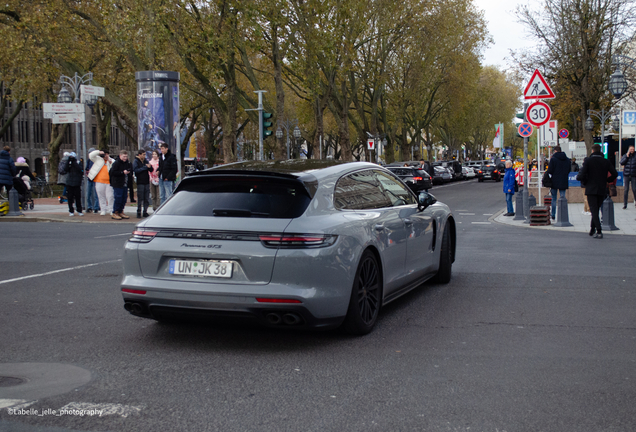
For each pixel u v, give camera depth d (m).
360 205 5.87
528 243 12.68
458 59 56.12
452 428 3.52
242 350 5.14
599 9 35.12
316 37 35.12
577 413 3.74
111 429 3.52
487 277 8.62
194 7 30.22
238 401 3.96
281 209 5.11
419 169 32.00
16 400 3.97
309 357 4.93
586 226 16.38
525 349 5.14
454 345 5.27
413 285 7.03
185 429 3.51
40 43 29.92
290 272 4.88
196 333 5.70
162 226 5.25
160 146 18.80
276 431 3.48
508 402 3.93
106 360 4.87
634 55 36.00
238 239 4.98
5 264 9.97
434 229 7.62
